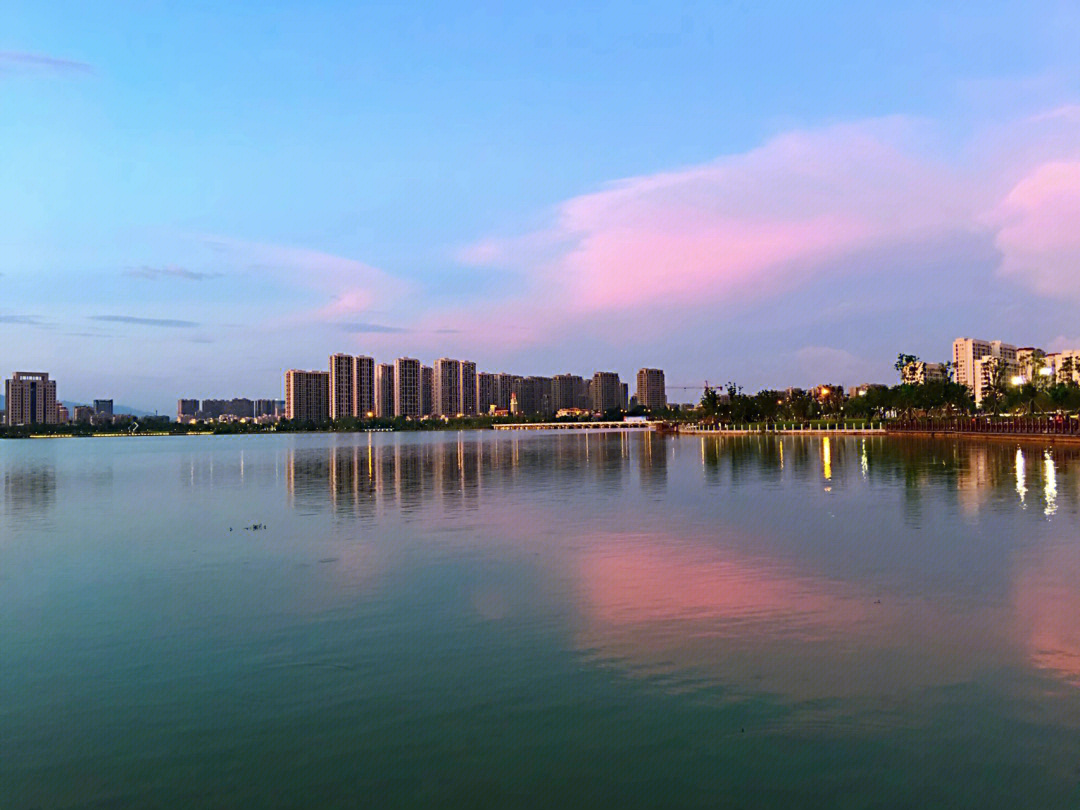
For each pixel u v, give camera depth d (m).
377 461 88.88
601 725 11.21
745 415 192.25
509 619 16.73
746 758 10.10
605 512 34.25
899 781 9.44
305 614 17.70
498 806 9.19
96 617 17.94
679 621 16.09
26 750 10.91
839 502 35.12
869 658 13.49
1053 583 18.45
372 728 11.36
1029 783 9.30
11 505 44.72
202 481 63.06
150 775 10.15
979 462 56.84
